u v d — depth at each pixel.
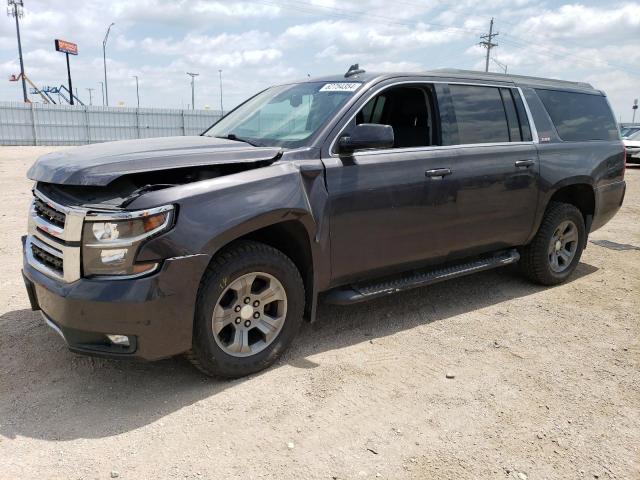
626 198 11.86
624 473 2.71
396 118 4.74
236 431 2.96
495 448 2.88
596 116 5.76
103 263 2.95
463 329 4.42
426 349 4.03
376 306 4.89
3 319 4.33
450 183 4.31
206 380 3.50
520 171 4.82
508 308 4.92
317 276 3.74
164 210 2.97
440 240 4.38
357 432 2.99
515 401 3.34
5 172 15.24
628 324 4.60
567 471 2.71
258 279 3.55
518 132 4.93
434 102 4.38
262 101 4.69
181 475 2.61
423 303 4.99
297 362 3.77
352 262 3.90
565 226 5.47
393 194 3.98
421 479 2.63
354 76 4.29
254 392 3.36
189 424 3.02
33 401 3.21
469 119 4.58
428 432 3.00
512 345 4.14
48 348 3.86
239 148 3.51
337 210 3.72
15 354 3.77
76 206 3.02
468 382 3.55
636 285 5.65
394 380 3.55
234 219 3.18
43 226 3.21
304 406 3.22
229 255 3.29
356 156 3.85
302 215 3.51
